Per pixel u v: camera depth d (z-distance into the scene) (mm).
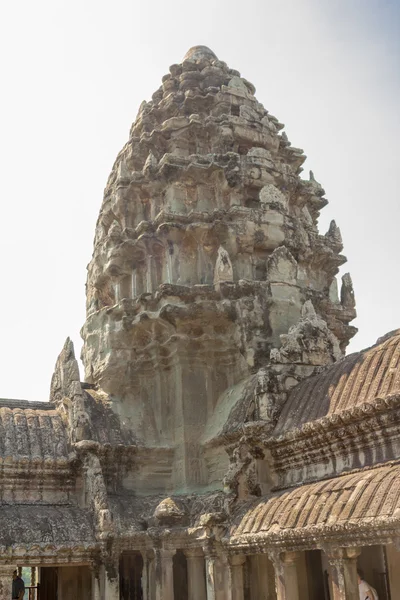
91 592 23562
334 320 29125
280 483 20906
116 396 26625
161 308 25562
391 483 14984
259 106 31312
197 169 27969
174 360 26094
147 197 28984
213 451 24375
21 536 21000
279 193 28266
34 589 29047
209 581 19844
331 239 31156
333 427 18453
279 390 22031
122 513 23000
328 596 20469
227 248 27156
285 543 17000
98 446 23750
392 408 16781
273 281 26312
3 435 23938
